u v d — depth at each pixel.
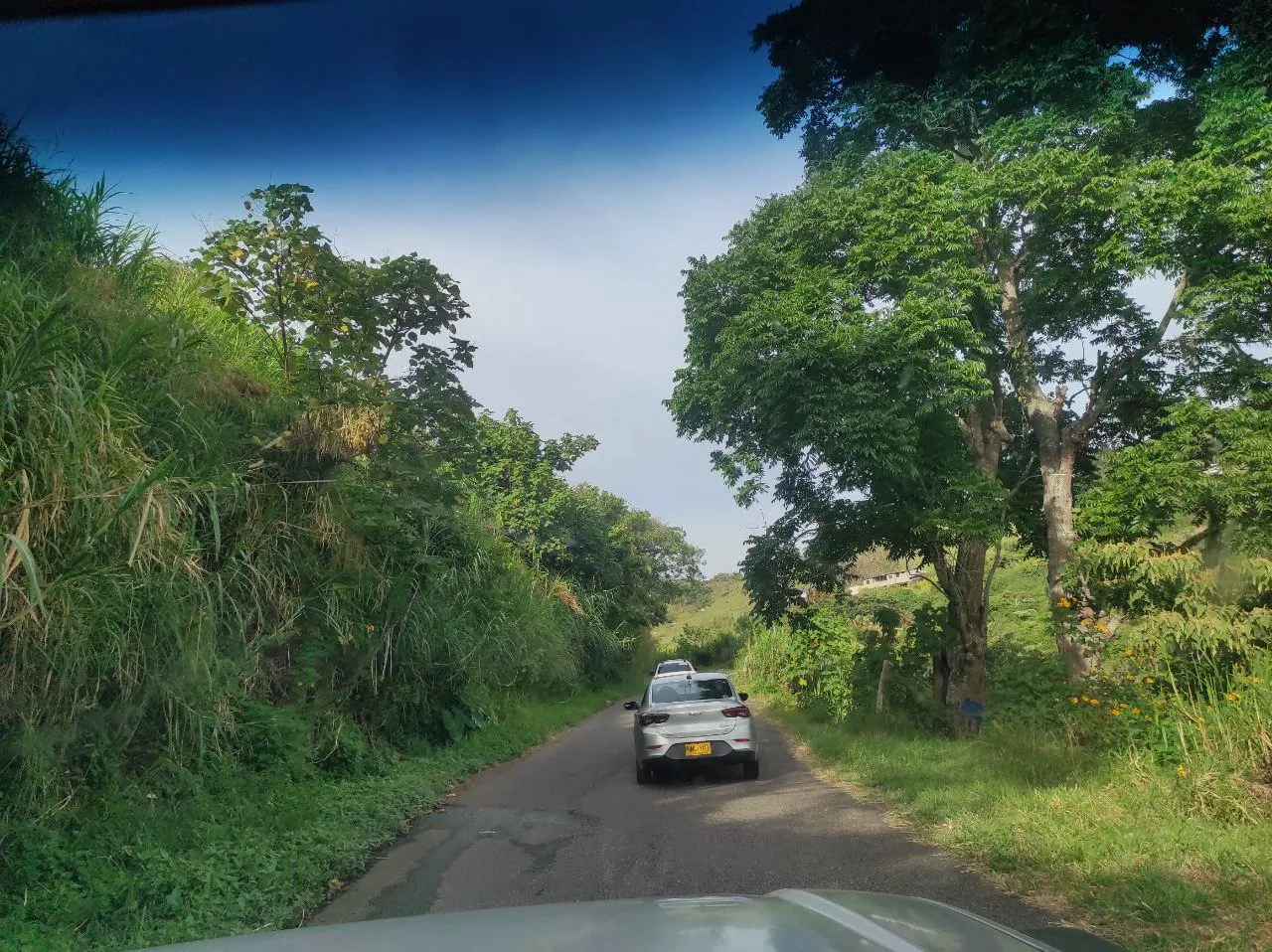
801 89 18.00
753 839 7.55
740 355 13.18
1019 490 17.52
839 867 6.49
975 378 12.83
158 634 6.51
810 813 8.53
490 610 14.75
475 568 13.91
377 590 10.59
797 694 21.70
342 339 9.85
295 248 9.33
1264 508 10.04
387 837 7.96
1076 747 9.26
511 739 15.41
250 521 8.26
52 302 6.21
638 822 8.61
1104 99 14.89
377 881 6.63
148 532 5.66
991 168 15.06
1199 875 5.40
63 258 7.34
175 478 6.05
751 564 16.42
